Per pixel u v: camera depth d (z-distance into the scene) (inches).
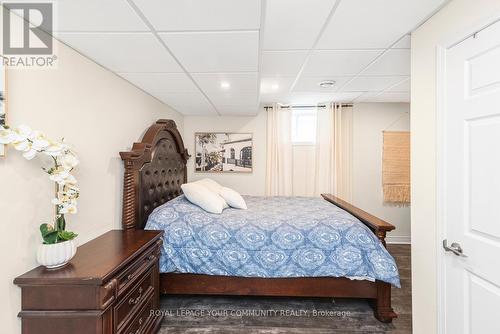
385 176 169.3
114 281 54.2
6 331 48.8
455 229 59.2
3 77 47.4
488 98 51.1
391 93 144.0
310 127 173.0
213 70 86.1
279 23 70.0
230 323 85.0
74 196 56.6
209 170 173.6
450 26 60.4
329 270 85.8
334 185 165.6
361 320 87.0
